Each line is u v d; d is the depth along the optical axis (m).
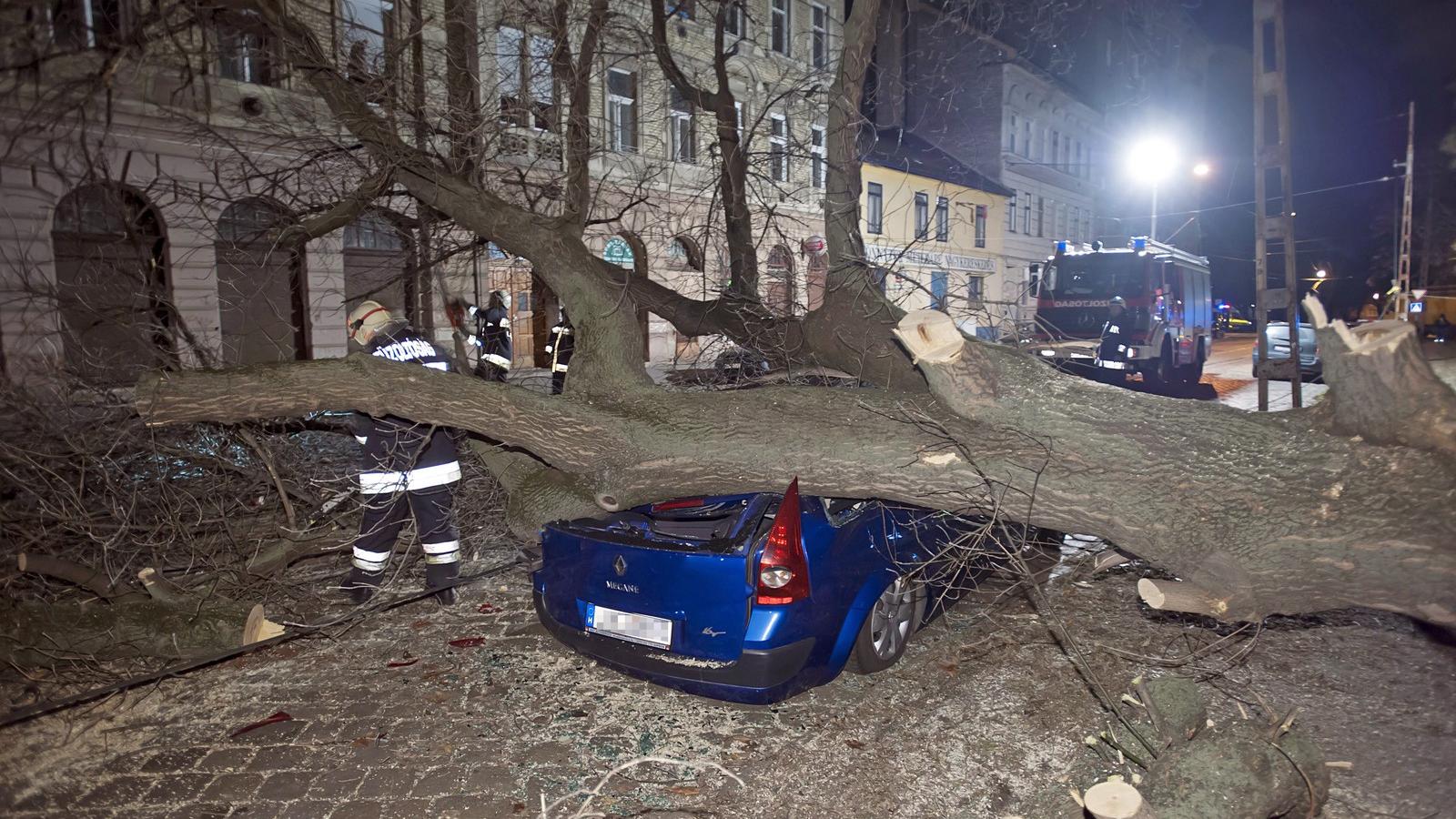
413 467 4.82
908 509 4.29
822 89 6.69
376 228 7.79
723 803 3.04
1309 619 4.67
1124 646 4.38
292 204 7.07
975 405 3.37
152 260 5.90
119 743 3.48
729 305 6.54
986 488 3.49
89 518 4.50
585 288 4.87
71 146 5.16
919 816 2.96
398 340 5.05
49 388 5.11
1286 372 8.67
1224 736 2.70
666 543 3.66
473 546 5.89
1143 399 3.29
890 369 5.15
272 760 3.34
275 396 4.24
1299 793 2.68
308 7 6.04
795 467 3.74
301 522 5.30
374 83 6.05
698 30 18.03
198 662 4.08
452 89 6.56
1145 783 2.67
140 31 4.90
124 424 4.93
